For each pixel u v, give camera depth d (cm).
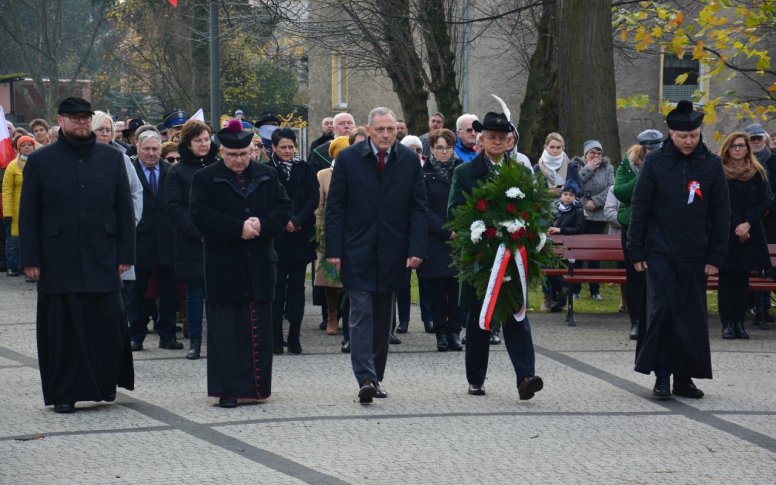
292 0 2592
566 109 1783
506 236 932
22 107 6244
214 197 936
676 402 956
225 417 894
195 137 1145
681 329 955
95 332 923
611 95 1755
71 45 6781
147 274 1226
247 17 2572
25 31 6291
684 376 972
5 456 776
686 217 959
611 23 1758
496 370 1098
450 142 1234
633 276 1282
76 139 930
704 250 962
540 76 2430
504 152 981
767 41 2381
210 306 938
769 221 1438
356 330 954
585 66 1745
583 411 919
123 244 936
